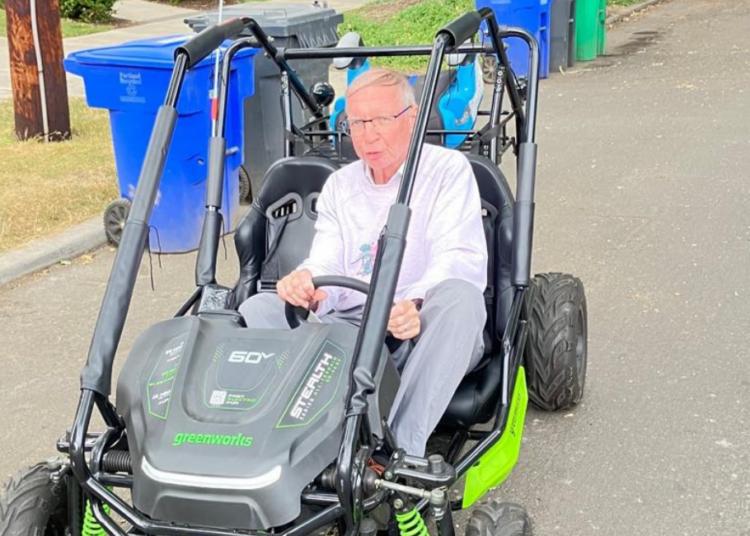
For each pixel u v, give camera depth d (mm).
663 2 19812
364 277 3156
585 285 5422
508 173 7902
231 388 2461
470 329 2750
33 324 5148
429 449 3227
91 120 9375
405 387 2721
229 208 6391
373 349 2391
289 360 2531
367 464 2395
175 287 5621
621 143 8641
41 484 2689
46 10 8250
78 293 5590
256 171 7043
